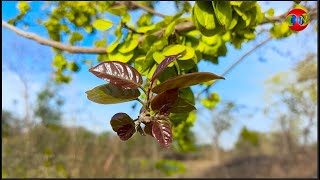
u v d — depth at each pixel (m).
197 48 0.45
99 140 2.76
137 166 3.15
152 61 0.37
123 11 0.57
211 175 4.00
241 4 0.41
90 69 0.26
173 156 4.41
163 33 0.42
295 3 0.55
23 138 2.30
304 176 3.57
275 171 3.85
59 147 2.49
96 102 0.26
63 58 0.74
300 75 2.12
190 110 0.27
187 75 0.24
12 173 2.14
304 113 2.32
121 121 0.25
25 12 0.76
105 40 0.70
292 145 3.87
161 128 0.25
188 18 0.44
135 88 0.26
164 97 0.25
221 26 0.38
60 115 2.54
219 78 0.24
